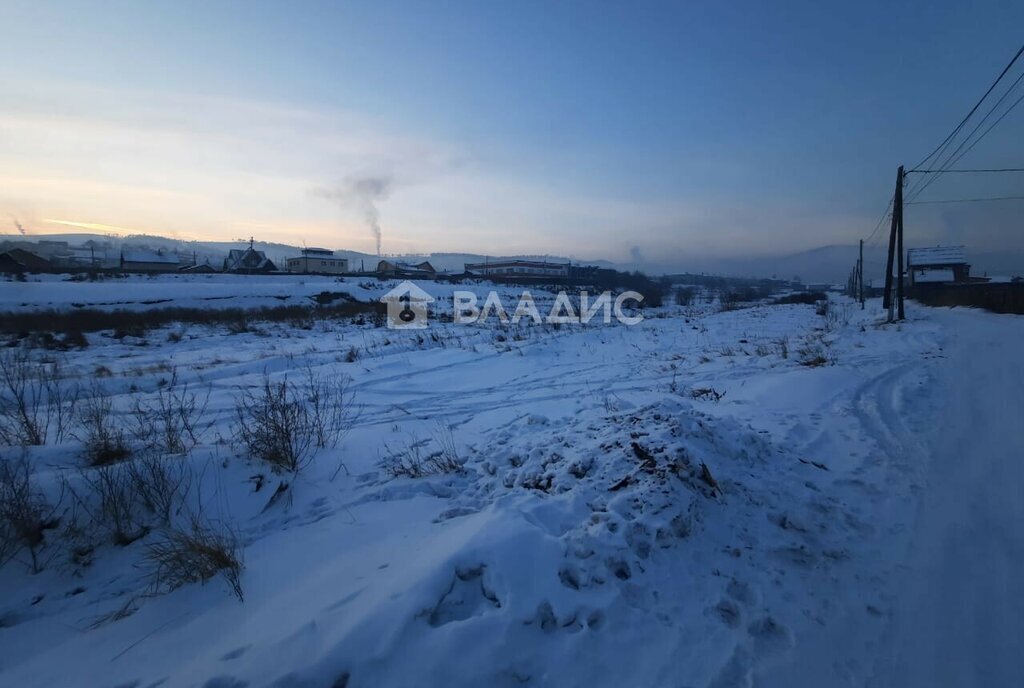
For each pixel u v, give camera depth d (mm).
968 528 4188
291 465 5520
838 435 6488
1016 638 2971
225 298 34812
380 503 4980
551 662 2656
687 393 9273
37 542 3994
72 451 5168
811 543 3932
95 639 3170
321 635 2693
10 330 21359
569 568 3301
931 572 3613
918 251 70938
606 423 5727
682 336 19781
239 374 12328
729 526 3973
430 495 5148
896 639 2980
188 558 3766
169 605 3443
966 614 3180
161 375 11719
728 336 19625
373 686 2426
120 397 9523
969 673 2738
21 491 4074
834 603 3285
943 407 7773
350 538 4230
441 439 7082
